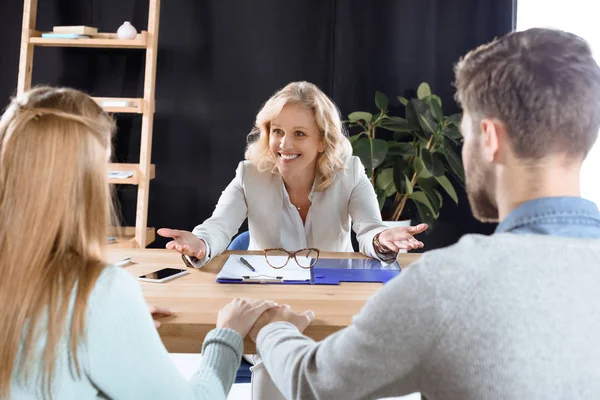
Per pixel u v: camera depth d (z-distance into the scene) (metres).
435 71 4.37
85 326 0.88
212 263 1.85
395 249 1.84
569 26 3.82
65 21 4.21
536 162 0.79
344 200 2.36
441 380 0.76
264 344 1.12
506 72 0.79
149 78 3.94
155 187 4.39
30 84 4.19
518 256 0.73
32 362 0.88
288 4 4.29
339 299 1.48
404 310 0.76
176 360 2.54
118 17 4.23
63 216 0.90
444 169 3.86
